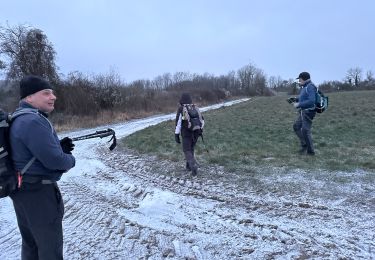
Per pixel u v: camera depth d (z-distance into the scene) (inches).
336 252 169.9
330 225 199.3
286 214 216.4
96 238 192.4
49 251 123.7
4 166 115.3
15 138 116.4
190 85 2377.0
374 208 218.8
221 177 293.1
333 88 3053.6
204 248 179.0
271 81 3946.9
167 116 1167.6
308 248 174.4
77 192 278.2
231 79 3115.2
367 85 3016.7
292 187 259.0
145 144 468.1
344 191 246.5
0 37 1049.5
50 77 1059.9
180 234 195.6
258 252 173.0
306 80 335.9
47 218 122.3
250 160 334.0
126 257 171.6
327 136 457.1
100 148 477.7
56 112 971.9
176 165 340.2
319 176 277.0
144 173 325.1
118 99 1168.2
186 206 236.7
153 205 239.0
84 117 970.1
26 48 1063.0
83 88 1075.3
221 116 892.6
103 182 305.4
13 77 1051.3
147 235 194.9
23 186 118.3
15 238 195.0
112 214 227.5
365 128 515.8
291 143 416.8
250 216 215.9
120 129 765.3
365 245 176.1
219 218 215.5
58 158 118.5
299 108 338.0
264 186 264.8
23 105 122.5
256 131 538.9
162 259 169.0
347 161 310.7
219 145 422.9
